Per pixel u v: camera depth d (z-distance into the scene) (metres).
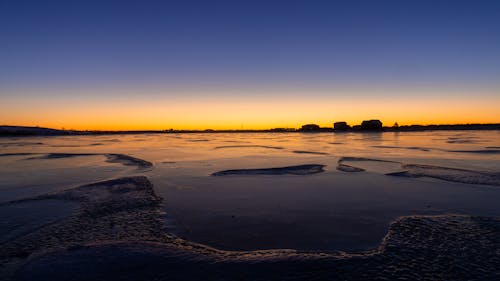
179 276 4.35
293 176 12.50
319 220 6.82
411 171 13.16
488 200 8.37
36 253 5.14
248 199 8.75
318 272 4.44
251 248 5.35
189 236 5.92
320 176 12.41
